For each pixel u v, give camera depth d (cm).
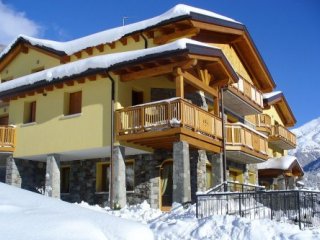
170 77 1761
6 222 384
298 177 3170
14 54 2409
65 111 1805
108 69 1608
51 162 1792
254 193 1227
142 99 1775
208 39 2011
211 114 1695
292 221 1173
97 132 1667
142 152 1747
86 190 1884
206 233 1047
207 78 1723
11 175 1895
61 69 1755
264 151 2109
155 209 1520
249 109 2256
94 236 407
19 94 1903
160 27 1852
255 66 2442
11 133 1927
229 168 2009
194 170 1716
